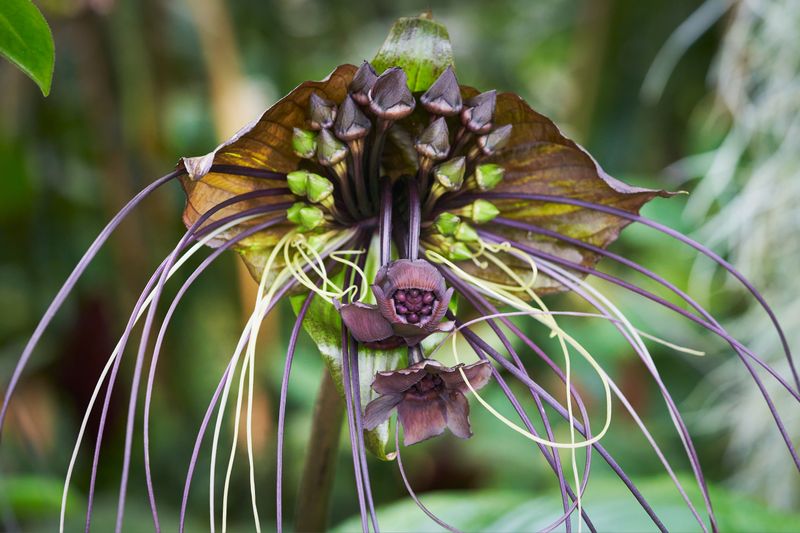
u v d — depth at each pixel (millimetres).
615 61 1190
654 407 1110
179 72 1152
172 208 1047
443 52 517
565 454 1062
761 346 877
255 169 512
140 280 1017
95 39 974
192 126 1141
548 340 1047
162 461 1049
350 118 502
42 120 1125
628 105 1202
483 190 521
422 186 516
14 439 993
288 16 1419
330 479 584
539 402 490
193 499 1039
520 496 667
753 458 909
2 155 1001
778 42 880
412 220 501
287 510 1074
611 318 508
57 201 1125
